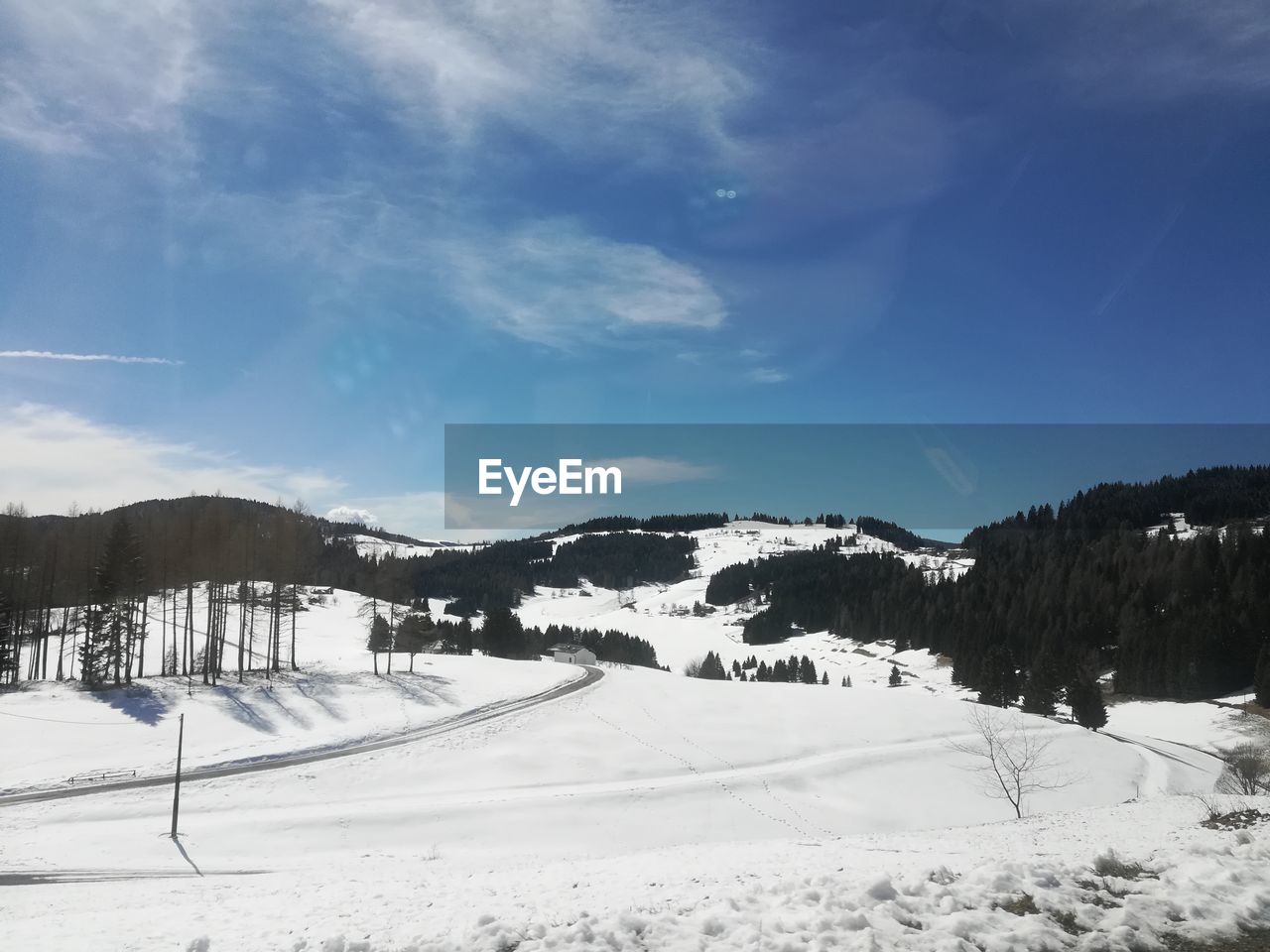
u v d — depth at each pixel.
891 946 9.16
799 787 53.28
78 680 67.38
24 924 15.40
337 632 114.81
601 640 161.00
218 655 79.06
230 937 12.22
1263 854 12.28
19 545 75.94
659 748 59.50
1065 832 18.08
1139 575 137.50
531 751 56.34
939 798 53.00
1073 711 82.44
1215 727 87.06
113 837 37.41
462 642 118.38
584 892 13.27
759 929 9.80
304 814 42.53
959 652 136.50
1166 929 9.64
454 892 15.44
